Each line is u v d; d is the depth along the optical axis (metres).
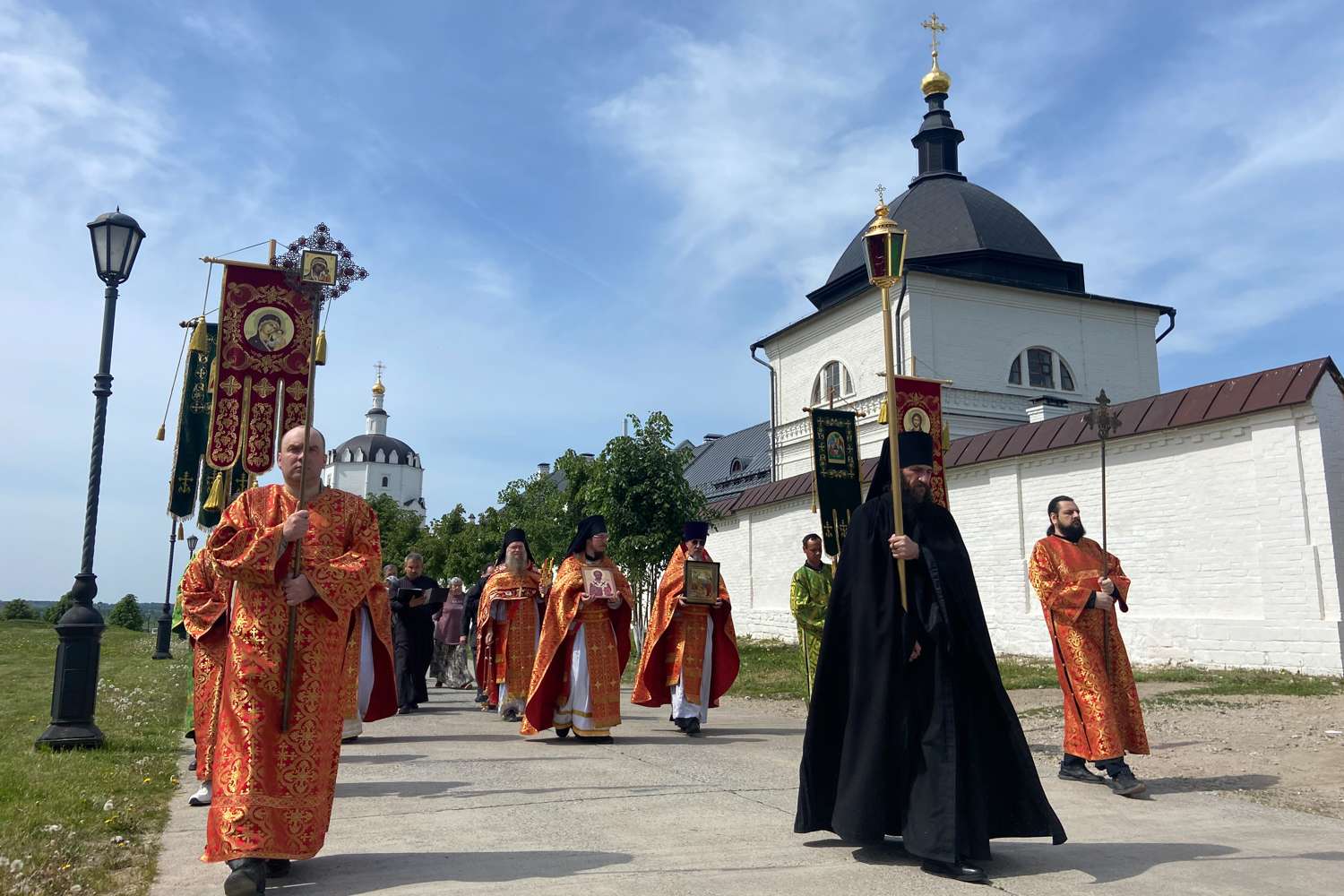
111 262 9.19
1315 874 4.34
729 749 8.49
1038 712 10.44
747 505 26.02
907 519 4.70
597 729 9.02
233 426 9.27
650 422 21.48
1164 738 8.73
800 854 4.66
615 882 4.17
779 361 36.91
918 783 4.35
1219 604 14.34
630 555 20.78
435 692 16.83
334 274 4.86
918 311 31.36
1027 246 33.84
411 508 100.62
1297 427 13.60
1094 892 4.06
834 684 4.75
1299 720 9.42
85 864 4.52
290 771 4.10
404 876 4.31
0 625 38.03
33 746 8.23
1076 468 16.59
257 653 4.16
